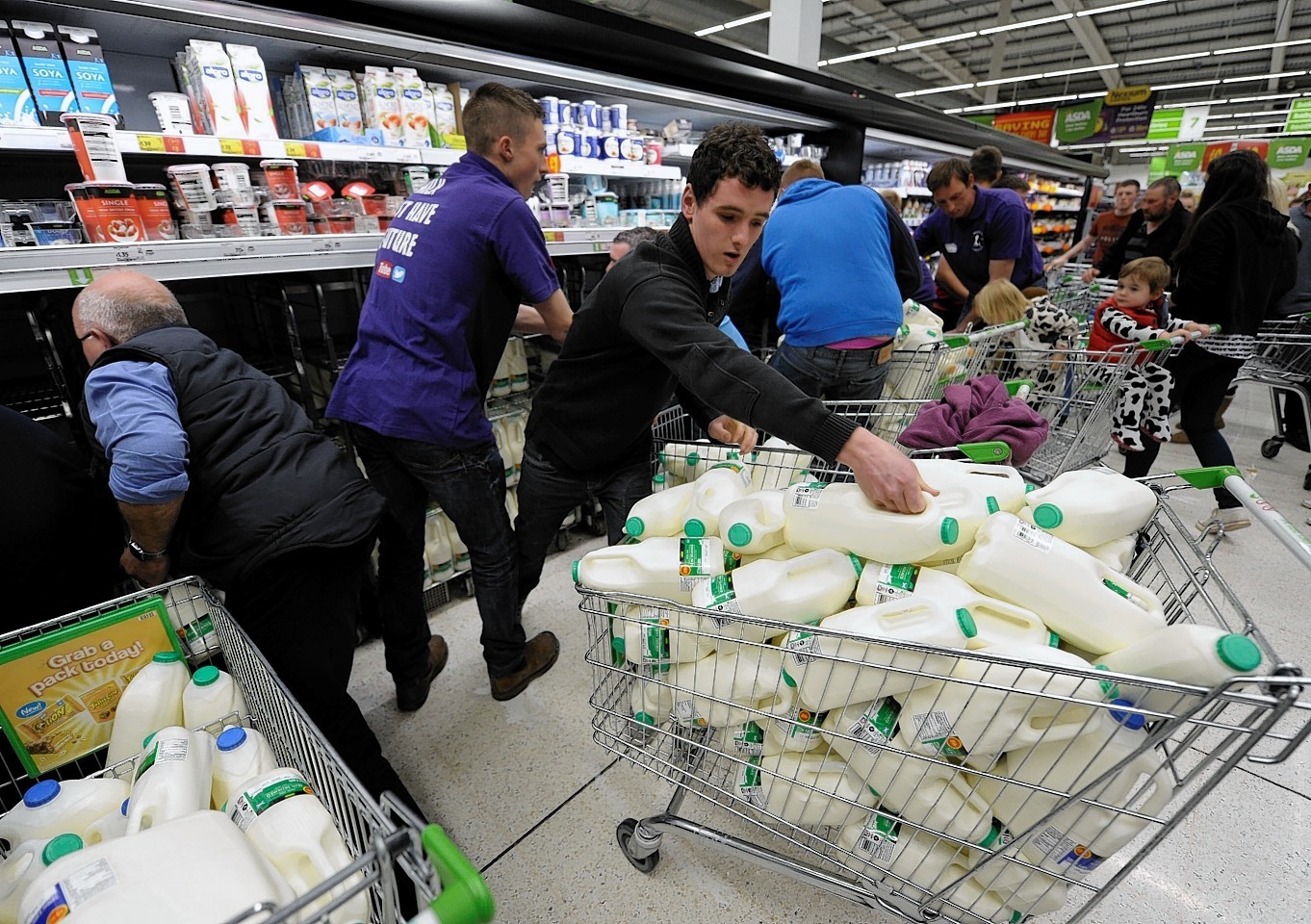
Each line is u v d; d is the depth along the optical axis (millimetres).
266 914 612
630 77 2537
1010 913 981
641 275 1279
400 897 1255
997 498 1076
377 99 2133
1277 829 1550
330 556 1389
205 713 1118
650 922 1365
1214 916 1361
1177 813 743
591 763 1789
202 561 1326
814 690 947
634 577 1145
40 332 1648
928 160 6320
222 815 747
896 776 940
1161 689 684
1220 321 2869
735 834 1529
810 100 3322
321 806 843
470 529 1798
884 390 2525
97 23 1734
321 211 2008
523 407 2732
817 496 1056
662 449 1757
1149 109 13484
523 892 1435
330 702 1439
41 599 1285
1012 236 3547
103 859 649
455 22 1898
